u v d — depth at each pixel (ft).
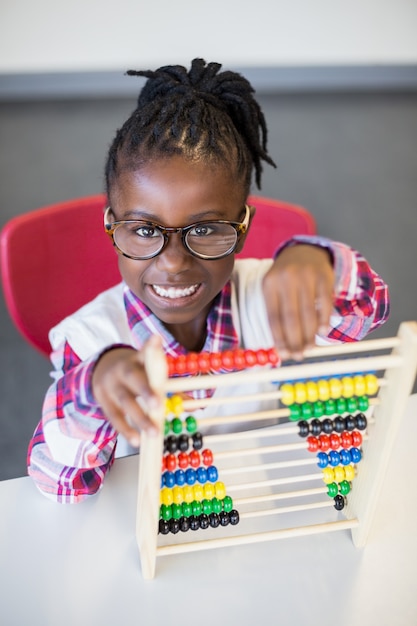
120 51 11.75
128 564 2.48
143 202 2.57
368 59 12.57
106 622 2.28
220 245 2.67
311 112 12.50
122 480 2.81
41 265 4.12
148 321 3.14
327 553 2.55
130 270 2.77
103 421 2.40
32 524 2.60
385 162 11.20
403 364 2.09
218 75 2.98
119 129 2.95
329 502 2.63
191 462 2.34
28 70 11.91
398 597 2.40
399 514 2.72
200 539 2.58
